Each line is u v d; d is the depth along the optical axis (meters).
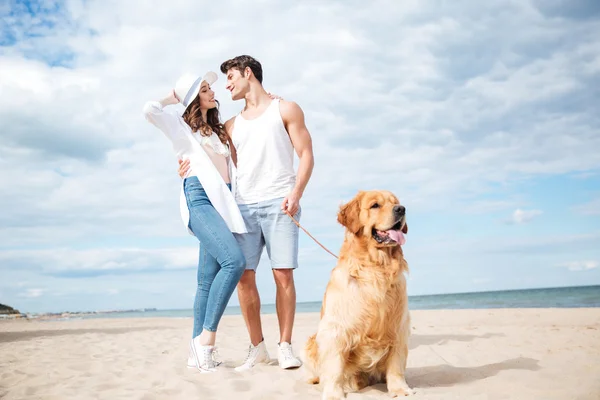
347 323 3.11
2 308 39.41
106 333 10.62
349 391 3.30
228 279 3.90
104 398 3.36
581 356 4.34
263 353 4.39
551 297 28.62
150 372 4.26
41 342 8.35
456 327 8.23
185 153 4.14
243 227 4.03
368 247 3.21
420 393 3.12
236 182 4.29
